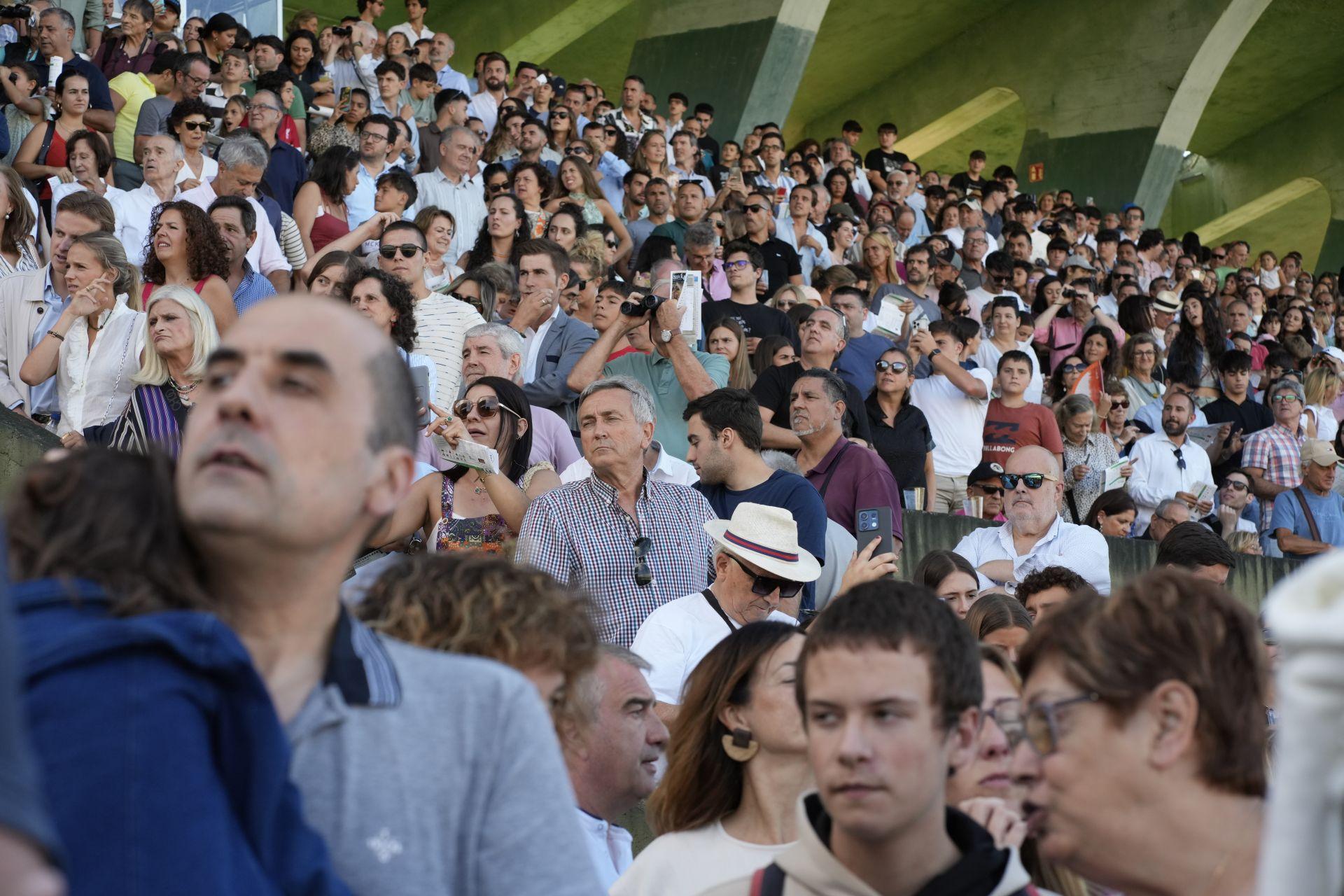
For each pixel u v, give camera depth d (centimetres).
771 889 186
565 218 922
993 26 2492
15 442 488
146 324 488
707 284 944
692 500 459
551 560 430
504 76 1351
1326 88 2670
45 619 129
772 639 269
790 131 2745
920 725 177
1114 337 1109
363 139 962
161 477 142
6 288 597
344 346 148
